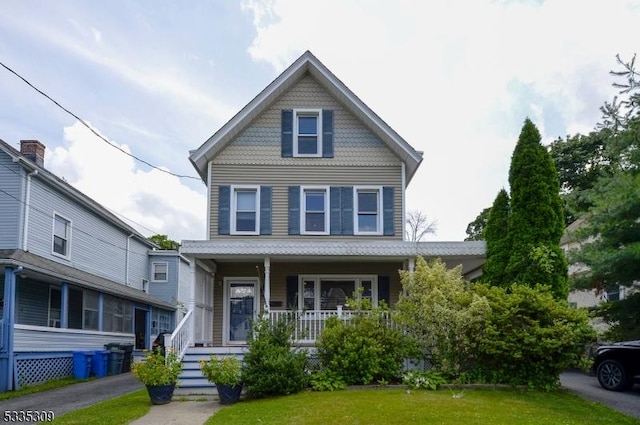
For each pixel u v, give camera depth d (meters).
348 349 12.26
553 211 13.62
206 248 14.48
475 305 11.87
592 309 13.76
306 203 17.39
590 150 31.47
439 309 12.22
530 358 11.80
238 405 10.48
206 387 12.54
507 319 11.89
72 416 9.50
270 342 12.00
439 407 9.58
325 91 17.92
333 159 17.50
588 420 9.05
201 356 13.52
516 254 13.58
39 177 17.52
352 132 17.72
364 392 11.26
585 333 11.65
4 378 13.63
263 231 16.91
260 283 17.30
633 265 11.85
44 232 17.94
